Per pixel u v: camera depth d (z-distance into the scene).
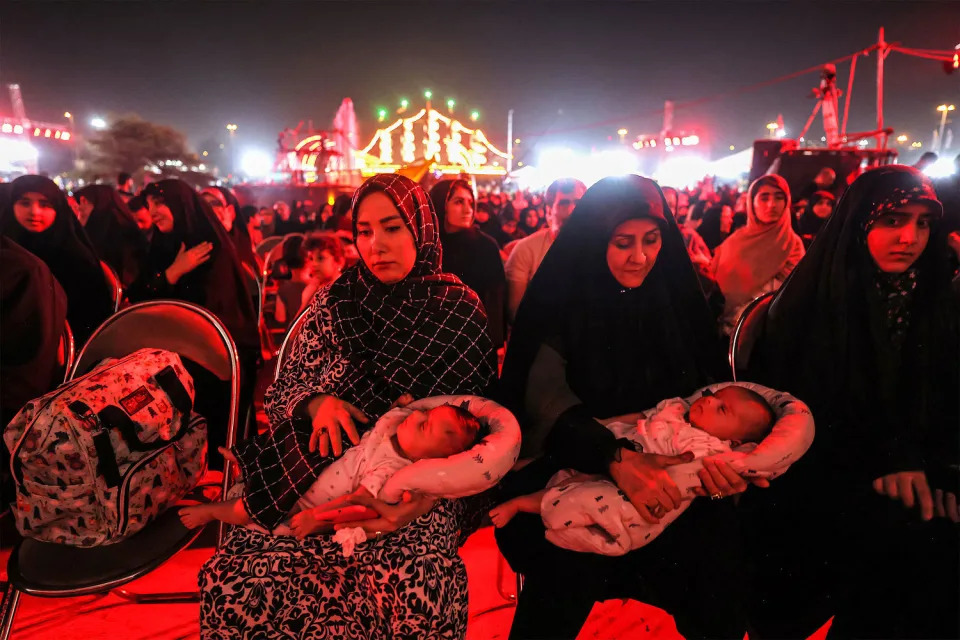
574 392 1.81
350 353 1.87
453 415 1.60
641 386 1.78
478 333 1.88
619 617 2.27
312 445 1.71
